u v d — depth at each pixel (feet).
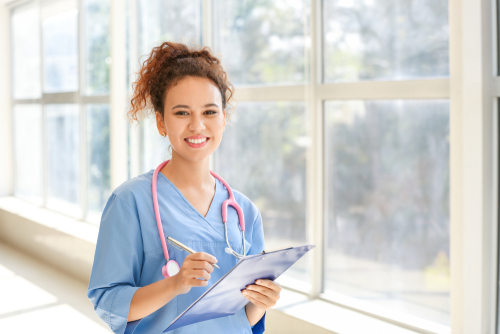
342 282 7.52
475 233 5.67
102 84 12.87
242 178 8.87
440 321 6.32
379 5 6.68
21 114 17.54
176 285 2.94
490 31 5.52
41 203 16.42
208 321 3.37
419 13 6.24
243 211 3.86
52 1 15.01
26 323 9.39
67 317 9.71
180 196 3.51
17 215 15.24
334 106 7.41
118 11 11.18
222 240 3.51
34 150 16.70
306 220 7.90
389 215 6.82
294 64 7.85
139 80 3.65
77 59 13.78
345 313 7.22
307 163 7.78
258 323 3.81
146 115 3.77
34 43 16.30
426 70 6.23
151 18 10.96
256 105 8.51
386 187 6.82
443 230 6.23
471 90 5.58
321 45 7.52
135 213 3.33
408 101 6.47
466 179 5.66
